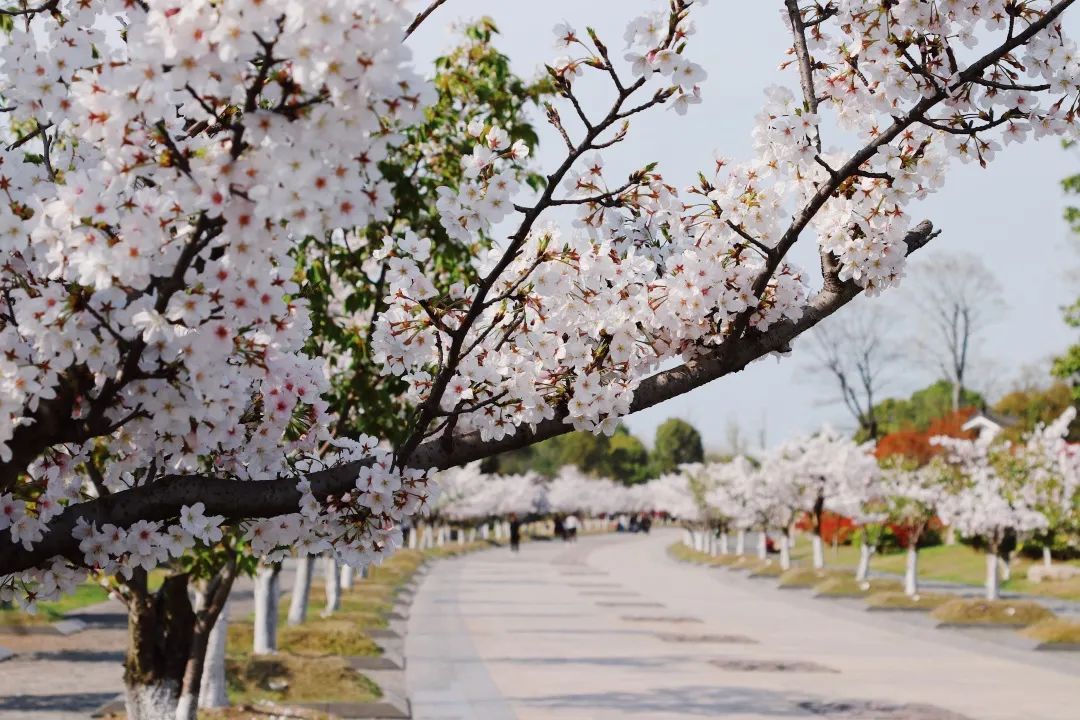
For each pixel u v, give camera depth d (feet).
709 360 19.10
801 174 19.15
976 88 18.25
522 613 105.29
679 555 231.09
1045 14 17.28
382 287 32.86
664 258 19.56
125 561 15.93
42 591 16.63
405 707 51.85
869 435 275.80
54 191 15.25
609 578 162.61
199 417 14.38
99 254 12.42
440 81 36.09
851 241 18.89
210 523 15.98
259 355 15.02
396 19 11.39
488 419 17.85
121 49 12.75
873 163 18.24
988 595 116.37
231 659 55.16
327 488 16.71
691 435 469.98
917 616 103.96
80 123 12.19
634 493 414.41
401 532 17.13
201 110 12.42
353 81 11.71
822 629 93.91
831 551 237.86
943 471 122.83
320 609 101.04
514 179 15.85
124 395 14.47
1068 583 143.02
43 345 13.35
